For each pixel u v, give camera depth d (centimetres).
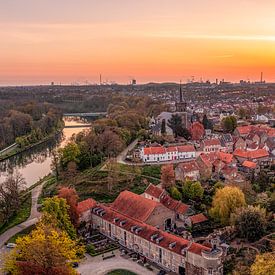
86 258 13738
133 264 13362
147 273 12731
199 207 17588
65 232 12781
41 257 10125
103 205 17050
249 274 11462
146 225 14325
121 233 14912
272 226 14850
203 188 19062
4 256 11131
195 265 11969
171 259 12875
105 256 13875
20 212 18275
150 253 13688
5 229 16250
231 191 16012
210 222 16288
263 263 10450
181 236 14938
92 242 15050
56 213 14050
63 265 10419
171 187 19375
